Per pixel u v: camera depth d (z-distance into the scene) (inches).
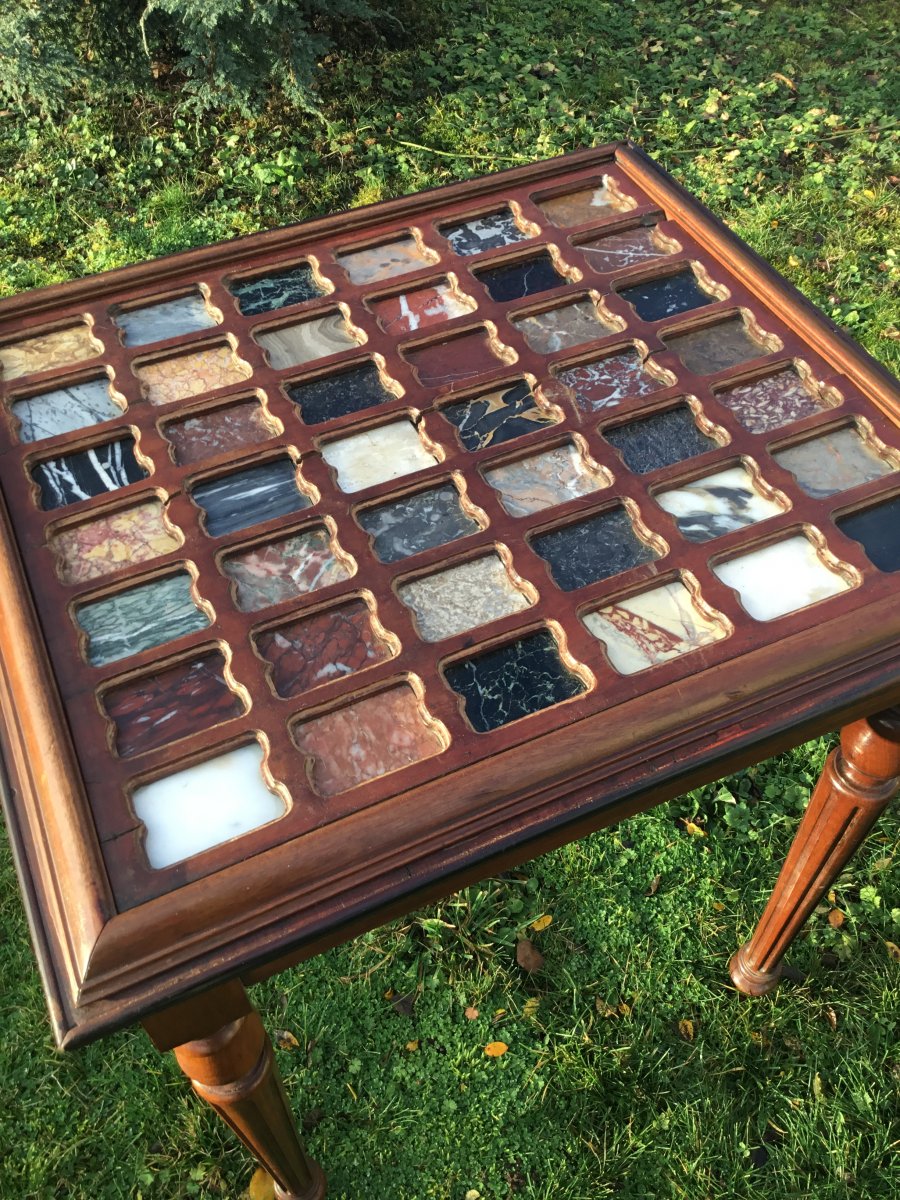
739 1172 33.7
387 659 23.5
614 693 22.6
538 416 28.9
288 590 25.2
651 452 28.1
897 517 26.5
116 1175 34.2
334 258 33.8
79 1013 18.6
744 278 32.1
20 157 72.2
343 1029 37.3
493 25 85.1
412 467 27.9
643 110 78.9
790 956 38.7
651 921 39.8
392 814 20.7
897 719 25.4
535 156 73.5
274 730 22.3
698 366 30.3
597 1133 34.8
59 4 67.4
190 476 27.5
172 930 19.3
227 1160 34.4
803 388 29.6
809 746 44.3
